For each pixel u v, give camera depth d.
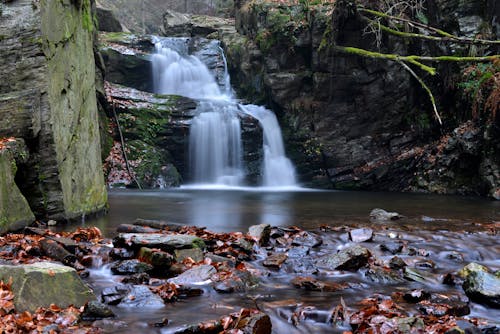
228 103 17.92
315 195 13.80
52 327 3.18
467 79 13.55
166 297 3.99
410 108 16.12
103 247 5.25
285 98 17.34
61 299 3.56
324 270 5.05
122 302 3.87
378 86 16.19
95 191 8.56
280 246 5.99
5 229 5.77
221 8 30.33
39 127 6.73
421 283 4.76
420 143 16.05
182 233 6.20
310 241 6.11
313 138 17.22
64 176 7.18
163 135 16.56
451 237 6.54
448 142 14.42
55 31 7.24
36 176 6.84
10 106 6.55
